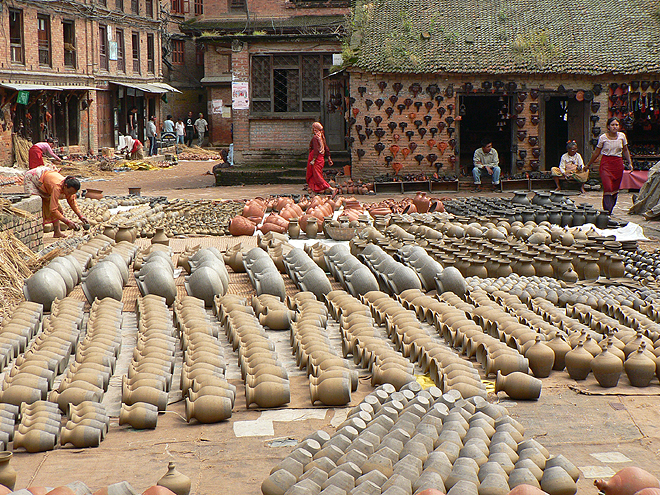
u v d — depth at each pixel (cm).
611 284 875
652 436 459
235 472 408
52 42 2908
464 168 2153
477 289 780
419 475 361
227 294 784
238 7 3853
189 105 4331
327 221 1152
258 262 827
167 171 2984
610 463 420
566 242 1045
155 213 1399
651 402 518
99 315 670
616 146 1346
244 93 2352
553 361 576
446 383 508
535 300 739
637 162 2080
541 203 1398
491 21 2175
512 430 416
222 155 2412
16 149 2652
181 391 525
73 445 442
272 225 1173
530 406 511
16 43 2719
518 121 2036
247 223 1203
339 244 1002
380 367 543
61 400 484
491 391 539
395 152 2036
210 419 476
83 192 1622
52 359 556
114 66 3409
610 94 2036
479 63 2017
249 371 529
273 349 590
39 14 2833
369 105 2022
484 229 1111
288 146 2372
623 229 1242
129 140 3416
